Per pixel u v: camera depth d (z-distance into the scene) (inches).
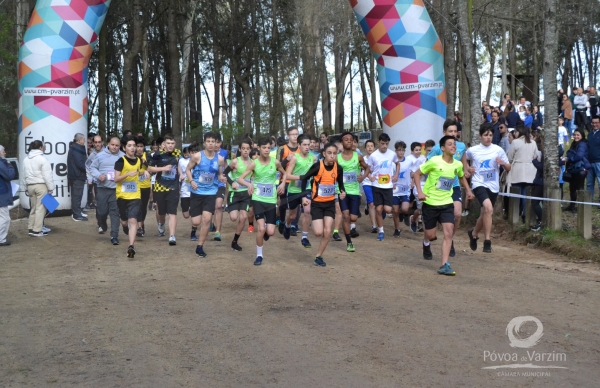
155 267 350.3
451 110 652.7
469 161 390.0
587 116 767.1
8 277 331.9
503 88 1101.7
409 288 289.7
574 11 1147.3
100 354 201.5
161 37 974.4
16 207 644.7
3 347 210.7
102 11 593.9
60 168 581.0
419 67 500.7
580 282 302.4
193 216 383.9
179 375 181.5
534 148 457.1
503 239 444.1
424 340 209.8
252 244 429.1
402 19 497.4
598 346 203.6
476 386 170.4
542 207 428.5
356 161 422.6
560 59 1469.0
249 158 389.1
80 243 446.3
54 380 179.5
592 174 506.3
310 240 449.1
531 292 280.5
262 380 176.4
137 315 248.4
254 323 233.1
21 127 581.9
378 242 437.1
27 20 893.2
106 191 436.8
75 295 286.2
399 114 506.3
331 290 286.4
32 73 572.1
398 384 172.1
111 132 1045.2
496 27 1213.1
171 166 426.3
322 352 198.8
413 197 480.7
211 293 284.0
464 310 248.2
